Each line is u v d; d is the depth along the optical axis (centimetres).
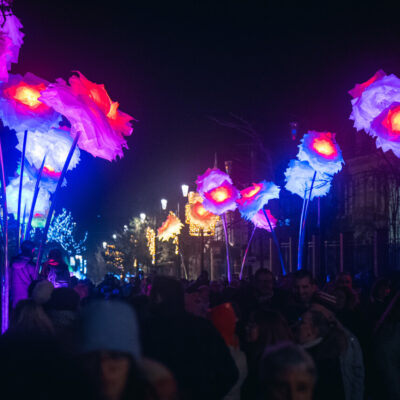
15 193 1227
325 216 3928
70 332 277
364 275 2050
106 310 276
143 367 288
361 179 3762
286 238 3756
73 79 964
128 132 1027
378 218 3525
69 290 629
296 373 302
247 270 2984
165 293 480
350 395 597
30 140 1148
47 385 216
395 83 1231
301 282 729
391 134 1191
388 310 654
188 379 452
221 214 2230
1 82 977
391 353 632
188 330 467
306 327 570
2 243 961
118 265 6228
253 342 555
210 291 1073
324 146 1736
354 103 1291
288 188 1959
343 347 563
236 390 548
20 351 222
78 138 972
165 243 5538
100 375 267
